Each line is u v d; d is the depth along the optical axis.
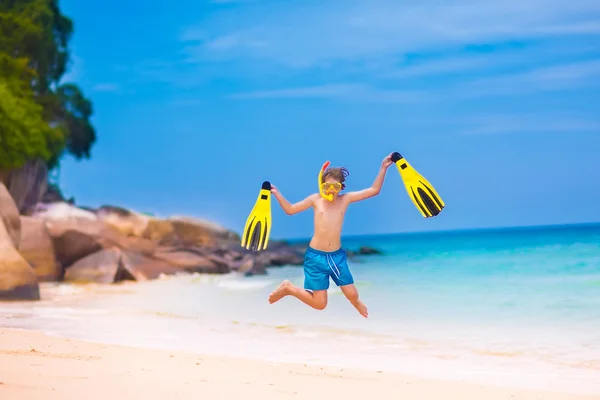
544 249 35.44
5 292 17.50
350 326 12.83
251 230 7.51
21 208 43.25
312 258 7.54
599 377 8.29
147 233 38.41
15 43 43.91
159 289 23.12
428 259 35.12
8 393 5.46
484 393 6.84
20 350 8.09
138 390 5.91
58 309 15.70
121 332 11.78
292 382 6.96
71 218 31.00
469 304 15.45
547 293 16.53
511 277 20.95
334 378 7.43
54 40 49.44
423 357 9.71
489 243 53.09
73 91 54.81
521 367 8.97
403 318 13.77
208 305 16.89
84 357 7.79
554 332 11.55
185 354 8.59
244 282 26.88
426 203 7.51
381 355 9.87
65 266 29.34
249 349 10.32
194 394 5.92
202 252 35.31
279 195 7.60
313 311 15.16
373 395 6.51
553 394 6.91
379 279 23.39
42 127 40.72
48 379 6.15
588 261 24.64
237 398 5.86
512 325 12.43
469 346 10.55
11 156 37.00
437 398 6.52
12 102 36.69
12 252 18.03
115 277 27.08
